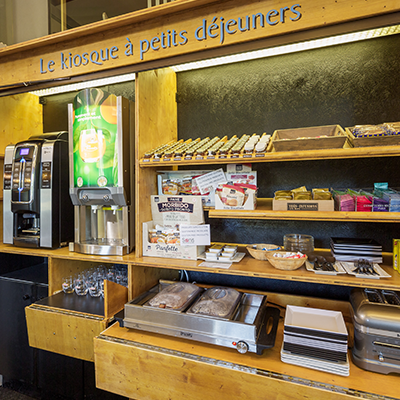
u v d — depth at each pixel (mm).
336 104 1928
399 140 1359
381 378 1285
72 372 2031
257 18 1551
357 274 1459
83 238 2158
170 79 2270
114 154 1918
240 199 1680
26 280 2271
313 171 2010
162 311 1587
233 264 1747
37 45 2066
